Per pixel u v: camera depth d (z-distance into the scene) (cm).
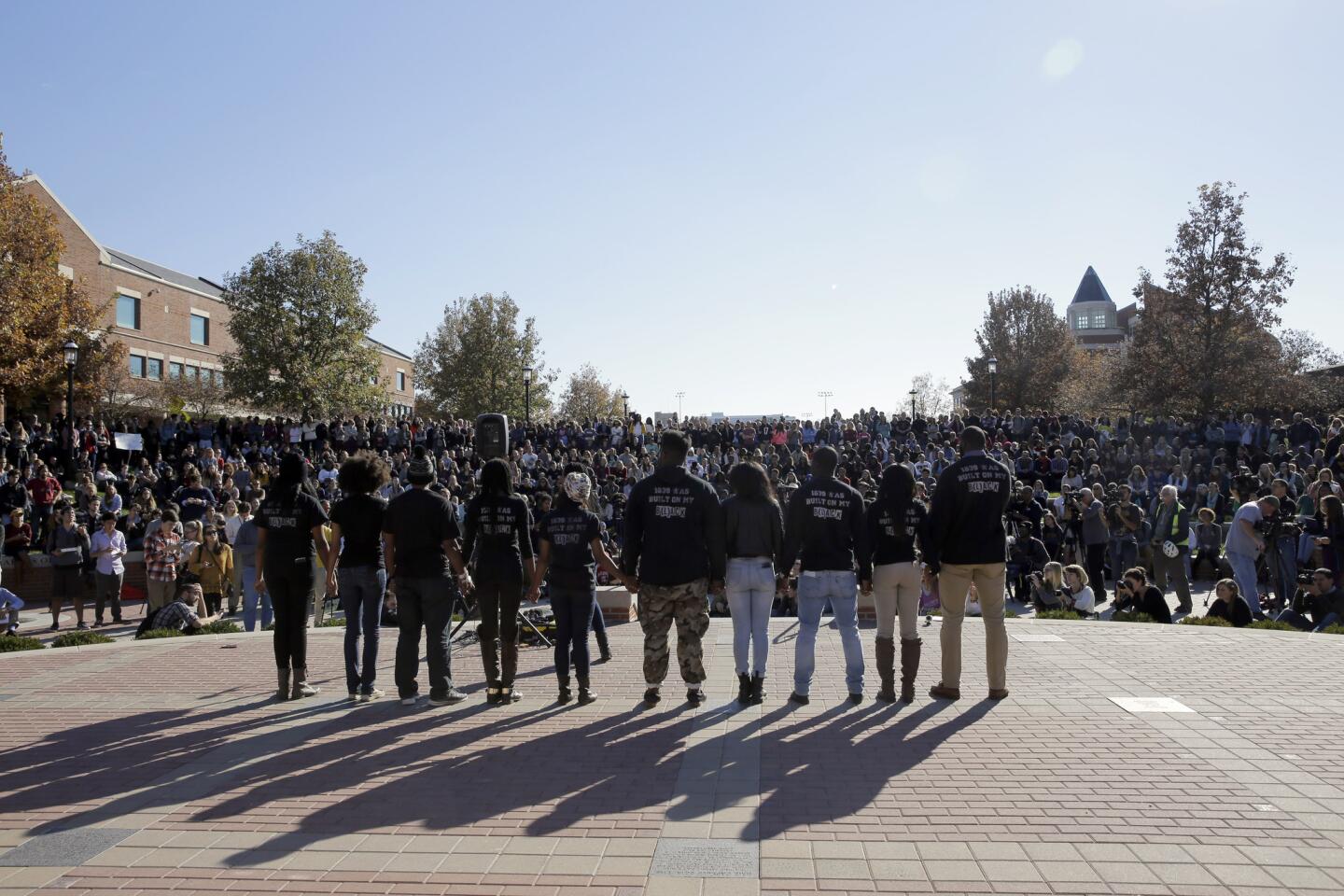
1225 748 553
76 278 3928
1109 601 1553
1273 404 3453
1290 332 4659
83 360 3366
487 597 702
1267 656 823
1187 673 755
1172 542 1416
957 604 678
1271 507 1309
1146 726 601
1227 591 1068
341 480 728
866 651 881
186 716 675
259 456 3000
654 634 672
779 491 1869
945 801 470
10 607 1305
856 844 415
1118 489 1822
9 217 3094
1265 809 454
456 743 591
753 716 643
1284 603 1374
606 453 2883
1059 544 1700
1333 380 3772
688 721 634
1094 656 829
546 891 371
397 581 700
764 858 401
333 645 1003
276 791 503
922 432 3303
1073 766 522
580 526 692
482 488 718
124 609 1739
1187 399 3509
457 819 454
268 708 696
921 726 609
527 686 766
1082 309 9844
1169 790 483
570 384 8200
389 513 700
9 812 476
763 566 675
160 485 2447
